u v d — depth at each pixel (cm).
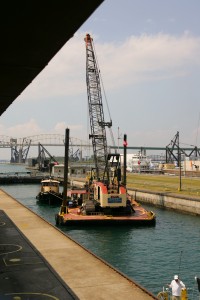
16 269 2380
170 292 2577
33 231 3875
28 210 5647
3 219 4678
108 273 2367
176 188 9425
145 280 3080
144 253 4022
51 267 2422
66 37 1023
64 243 3284
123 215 5831
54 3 810
